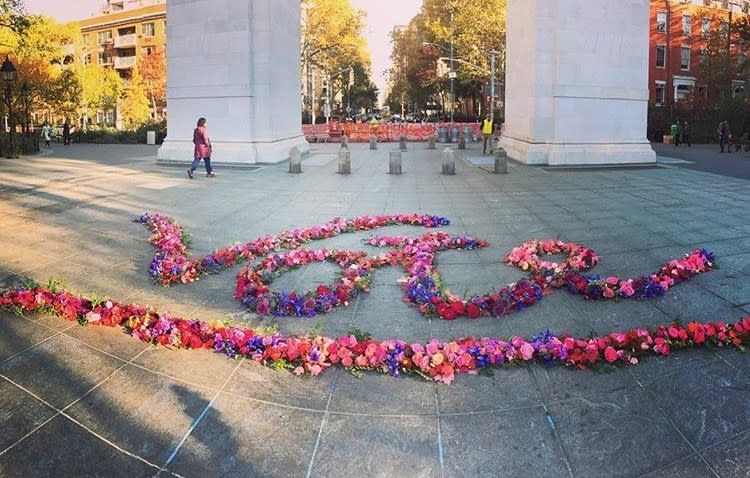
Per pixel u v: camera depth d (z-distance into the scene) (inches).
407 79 2977.4
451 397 164.2
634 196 527.5
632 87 865.5
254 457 141.2
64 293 231.8
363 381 173.2
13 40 1409.9
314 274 279.7
